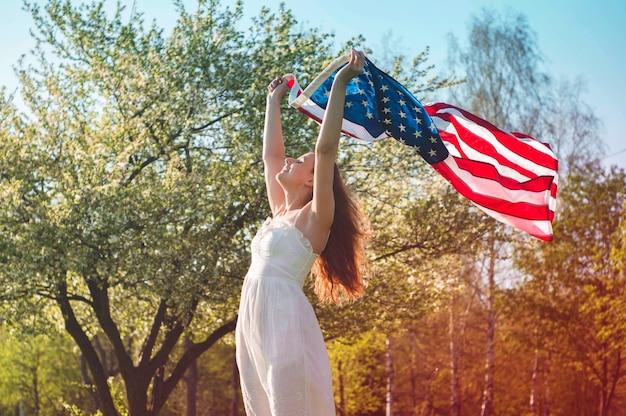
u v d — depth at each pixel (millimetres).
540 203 4180
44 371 32406
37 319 14812
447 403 36906
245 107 13820
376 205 15453
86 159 13352
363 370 31469
